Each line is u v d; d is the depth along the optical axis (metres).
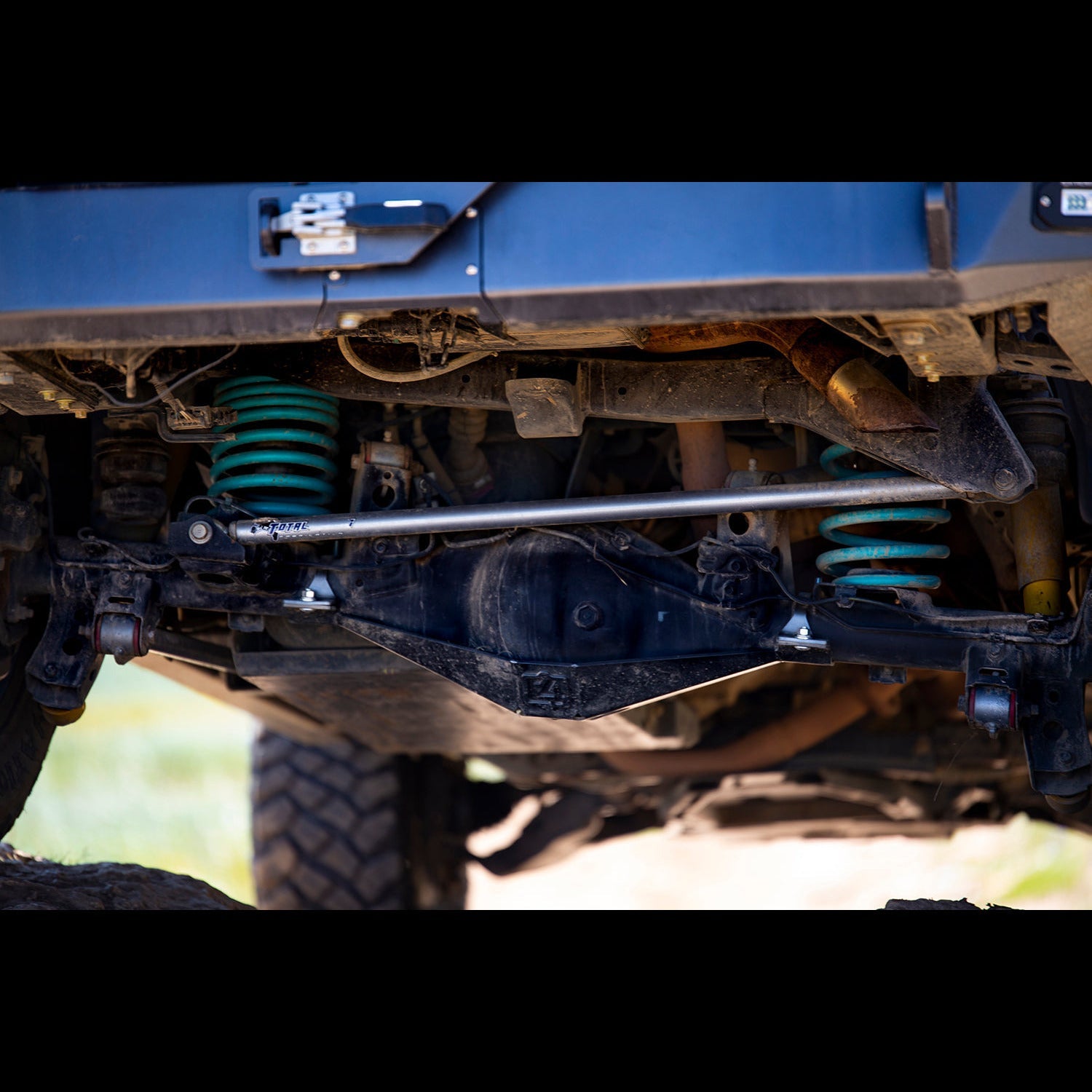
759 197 2.58
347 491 3.73
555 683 3.48
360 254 2.66
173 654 3.95
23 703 3.68
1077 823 5.68
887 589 3.41
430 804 5.95
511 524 3.33
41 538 3.54
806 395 3.25
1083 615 3.28
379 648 3.83
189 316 2.73
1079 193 2.48
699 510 3.26
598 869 13.15
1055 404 3.29
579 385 3.34
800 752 5.34
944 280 2.52
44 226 2.76
